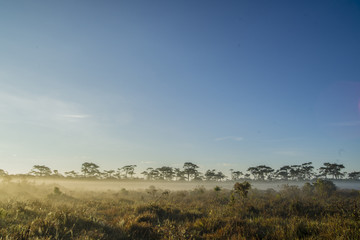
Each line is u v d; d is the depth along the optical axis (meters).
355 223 7.21
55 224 7.35
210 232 7.86
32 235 6.32
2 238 5.89
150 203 13.30
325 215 10.95
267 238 6.90
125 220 9.20
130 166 100.56
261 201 16.83
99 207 14.12
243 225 8.45
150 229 8.01
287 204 14.93
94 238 6.39
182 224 8.81
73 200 18.31
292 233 6.96
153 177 106.56
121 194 26.95
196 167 100.06
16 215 8.59
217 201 17.89
